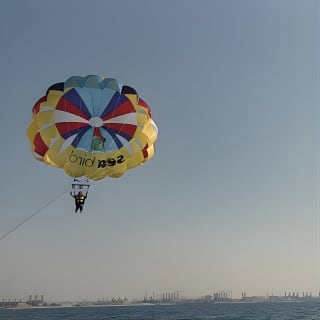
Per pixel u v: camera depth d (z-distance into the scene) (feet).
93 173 71.92
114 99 73.05
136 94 75.72
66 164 71.05
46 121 71.77
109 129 72.74
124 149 73.61
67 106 71.82
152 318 329.31
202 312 439.22
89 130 72.02
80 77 74.23
